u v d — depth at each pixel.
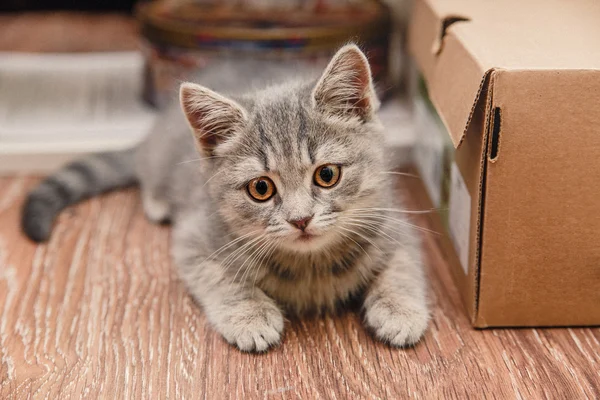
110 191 0.56
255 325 0.40
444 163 0.46
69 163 0.55
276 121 0.40
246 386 0.38
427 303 0.42
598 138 0.36
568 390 0.37
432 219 0.50
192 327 0.42
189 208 0.47
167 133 0.51
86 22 0.82
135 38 0.76
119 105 0.62
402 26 0.61
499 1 0.44
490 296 0.40
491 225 0.38
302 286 0.42
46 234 0.49
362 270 0.42
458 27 0.41
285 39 0.55
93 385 0.38
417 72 0.54
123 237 0.50
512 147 0.37
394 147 0.56
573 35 0.39
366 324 0.42
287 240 0.39
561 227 0.38
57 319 0.43
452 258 0.45
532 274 0.39
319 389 0.38
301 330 0.42
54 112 0.60
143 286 0.45
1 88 0.64
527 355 0.39
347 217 0.40
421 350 0.40
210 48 0.56
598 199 0.37
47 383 0.38
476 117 0.38
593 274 0.39
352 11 0.60
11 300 0.44
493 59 0.37
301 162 0.39
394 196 0.45
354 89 0.40
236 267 0.42
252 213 0.40
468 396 0.37
